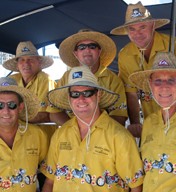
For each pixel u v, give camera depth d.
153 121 1.34
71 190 1.33
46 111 1.76
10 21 2.22
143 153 1.31
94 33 1.66
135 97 1.77
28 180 1.45
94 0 1.96
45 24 2.31
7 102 1.42
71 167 1.35
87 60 1.69
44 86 2.01
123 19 2.21
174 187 1.20
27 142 1.49
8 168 1.42
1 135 1.46
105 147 1.32
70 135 1.39
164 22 1.72
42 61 2.15
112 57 1.81
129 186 1.31
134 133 1.60
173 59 1.30
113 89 1.69
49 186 1.47
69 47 1.76
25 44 2.07
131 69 1.75
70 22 2.31
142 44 1.70
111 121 1.38
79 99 1.34
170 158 1.22
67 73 1.70
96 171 1.31
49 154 1.46
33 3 2.00
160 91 1.28
